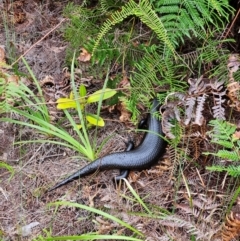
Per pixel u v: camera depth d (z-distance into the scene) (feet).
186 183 11.60
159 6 11.91
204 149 11.84
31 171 12.21
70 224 11.74
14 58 13.04
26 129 12.50
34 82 12.79
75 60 12.71
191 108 11.47
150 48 11.98
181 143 11.86
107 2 12.51
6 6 13.51
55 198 11.98
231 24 11.76
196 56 11.96
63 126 12.53
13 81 11.96
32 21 13.38
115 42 12.34
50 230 11.63
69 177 12.01
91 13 12.67
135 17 12.56
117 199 11.78
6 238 11.69
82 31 12.57
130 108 12.04
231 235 11.00
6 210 11.91
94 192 11.98
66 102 12.29
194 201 11.43
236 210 11.24
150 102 12.19
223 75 11.67
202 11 11.53
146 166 12.07
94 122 12.32
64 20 12.75
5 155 12.38
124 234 11.48
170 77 11.89
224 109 11.54
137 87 11.94
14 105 12.56
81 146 12.14
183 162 11.84
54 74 12.89
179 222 11.19
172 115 11.61
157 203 11.78
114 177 12.05
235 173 11.16
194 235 11.20
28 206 11.93
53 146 12.39
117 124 12.52
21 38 13.29
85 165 12.19
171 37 11.69
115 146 12.41
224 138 11.20
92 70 12.62
